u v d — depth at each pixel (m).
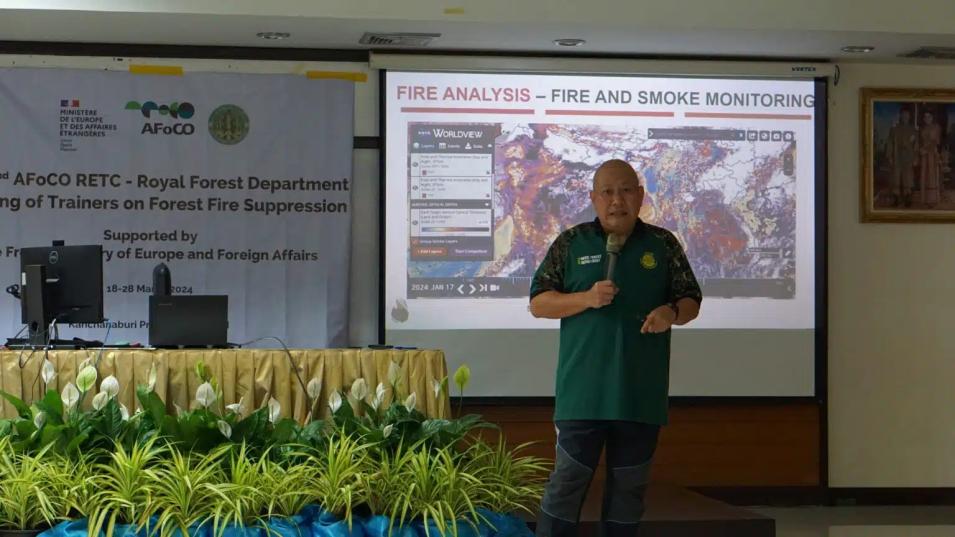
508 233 6.88
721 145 7.01
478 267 6.86
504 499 3.52
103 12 5.92
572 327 3.76
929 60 7.06
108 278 6.65
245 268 6.74
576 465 3.70
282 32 6.39
